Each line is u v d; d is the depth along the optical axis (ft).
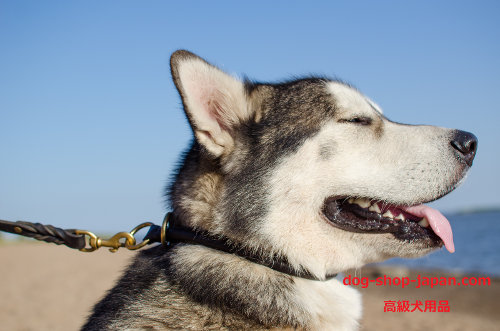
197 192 2.47
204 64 2.50
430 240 2.52
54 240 2.45
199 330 2.26
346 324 2.47
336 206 2.52
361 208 2.58
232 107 2.54
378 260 2.56
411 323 5.60
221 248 2.40
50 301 6.72
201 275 2.32
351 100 2.62
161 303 2.32
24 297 7.07
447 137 2.59
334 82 2.70
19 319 5.40
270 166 2.46
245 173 2.45
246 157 2.48
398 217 2.56
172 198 2.55
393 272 11.22
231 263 2.37
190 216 2.46
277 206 2.43
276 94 2.62
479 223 45.19
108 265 12.01
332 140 2.53
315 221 2.48
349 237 2.49
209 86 2.50
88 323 2.48
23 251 17.19
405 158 2.53
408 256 2.53
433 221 2.52
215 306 2.29
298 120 2.53
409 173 2.52
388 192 2.51
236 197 2.43
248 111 2.58
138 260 2.51
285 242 2.42
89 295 7.27
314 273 2.44
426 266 14.08
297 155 2.48
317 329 2.36
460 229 37.65
